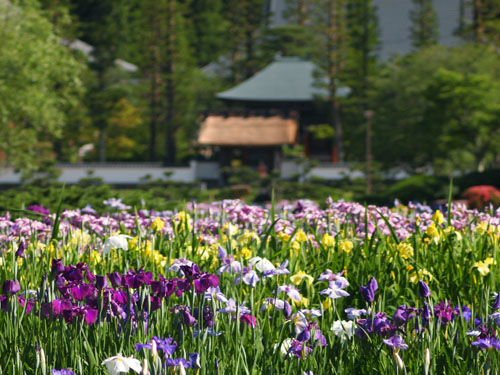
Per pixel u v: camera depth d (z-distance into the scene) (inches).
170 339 103.2
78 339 116.2
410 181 931.3
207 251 174.2
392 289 161.0
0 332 119.2
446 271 166.2
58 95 1207.6
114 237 128.0
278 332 129.1
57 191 390.0
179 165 1856.5
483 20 2650.1
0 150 1151.6
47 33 1123.9
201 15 3540.8
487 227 190.9
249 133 1925.4
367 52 2158.0
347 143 1980.8
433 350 112.3
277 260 174.4
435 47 1675.7
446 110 1354.6
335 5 2031.3
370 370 114.2
